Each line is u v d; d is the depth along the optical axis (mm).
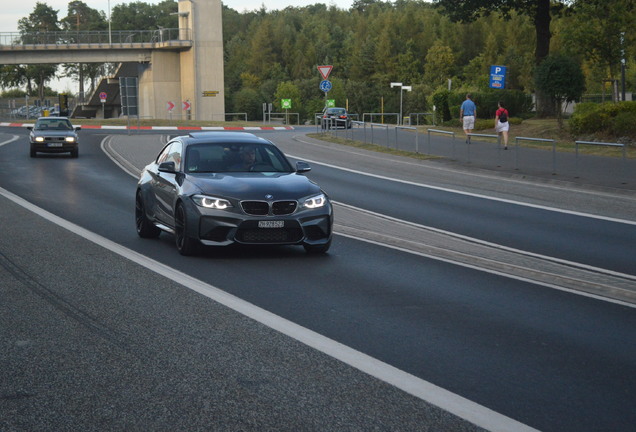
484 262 10445
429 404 4949
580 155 27172
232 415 4734
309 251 10977
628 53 49000
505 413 4809
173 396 5062
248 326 6871
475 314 7473
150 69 76750
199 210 10180
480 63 121562
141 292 8234
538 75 35750
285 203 10258
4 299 7895
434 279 9219
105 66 88500
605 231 13922
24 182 21953
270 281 8953
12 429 4512
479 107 44406
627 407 4945
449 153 29750
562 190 20078
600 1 45938
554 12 47688
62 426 4559
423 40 153250
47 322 6977
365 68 142250
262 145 11734
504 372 5648
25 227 13297
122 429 4516
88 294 8125
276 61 162875
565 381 5457
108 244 11500
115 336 6516
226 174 10969
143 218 12148
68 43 73438
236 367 5688
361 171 25359
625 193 19109
